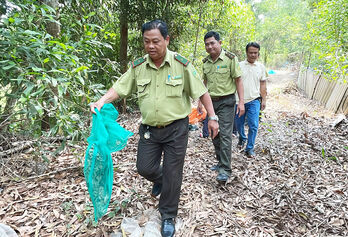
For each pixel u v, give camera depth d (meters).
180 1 4.88
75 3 3.33
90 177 1.61
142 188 2.47
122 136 1.84
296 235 1.90
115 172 2.79
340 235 1.89
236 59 2.66
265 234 1.91
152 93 1.77
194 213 2.13
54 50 2.09
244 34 9.61
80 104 2.63
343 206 2.22
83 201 2.26
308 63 9.03
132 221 1.96
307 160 3.19
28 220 2.01
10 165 2.79
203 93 1.85
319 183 2.63
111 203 2.23
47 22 2.86
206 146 3.75
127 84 1.88
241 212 2.16
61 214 2.09
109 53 5.48
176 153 1.82
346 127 4.46
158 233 1.85
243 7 8.42
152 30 1.60
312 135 4.08
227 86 2.67
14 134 2.95
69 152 3.20
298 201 2.29
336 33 4.70
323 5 5.24
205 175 2.79
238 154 3.46
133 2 4.58
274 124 4.80
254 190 2.51
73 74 2.20
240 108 2.77
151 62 1.75
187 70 1.77
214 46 2.65
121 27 5.22
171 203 1.88
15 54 2.06
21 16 2.23
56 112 2.22
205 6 5.48
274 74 15.94
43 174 2.64
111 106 1.85
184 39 6.28
